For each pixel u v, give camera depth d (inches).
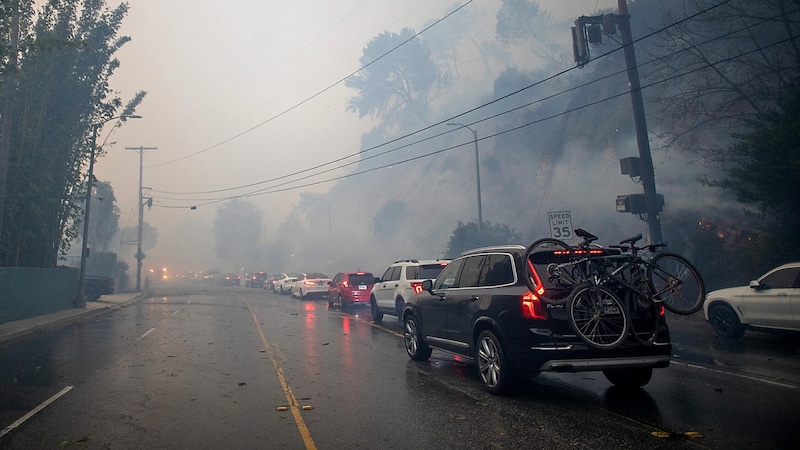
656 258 280.4
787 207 577.3
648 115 1203.2
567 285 267.0
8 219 746.2
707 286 721.0
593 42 699.4
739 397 272.5
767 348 419.8
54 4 784.3
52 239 869.2
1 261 738.2
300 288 1312.7
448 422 239.1
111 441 218.5
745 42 826.8
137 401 283.4
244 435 224.4
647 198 657.6
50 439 221.5
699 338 478.6
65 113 838.5
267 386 315.9
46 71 777.6
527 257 272.7
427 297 379.9
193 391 305.0
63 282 904.9
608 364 254.8
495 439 215.2
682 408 253.6
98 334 587.2
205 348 469.7
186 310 922.7
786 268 421.1
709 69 809.5
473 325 303.1
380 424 237.8
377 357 417.4
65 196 890.7
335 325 655.1
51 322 680.4
